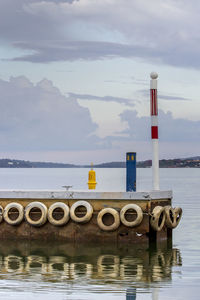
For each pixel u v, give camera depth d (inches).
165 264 870.4
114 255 936.3
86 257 922.7
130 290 724.0
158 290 725.3
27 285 748.6
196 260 901.2
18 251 973.2
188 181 4475.9
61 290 725.3
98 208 1025.5
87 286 743.1
